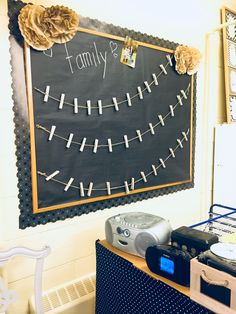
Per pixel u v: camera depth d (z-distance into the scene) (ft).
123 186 5.27
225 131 6.73
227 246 2.93
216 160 6.93
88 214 4.91
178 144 6.16
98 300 4.37
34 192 4.22
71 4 4.42
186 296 2.92
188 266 3.01
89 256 5.02
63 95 4.38
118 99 5.04
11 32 3.85
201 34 6.61
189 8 6.26
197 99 6.63
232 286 2.48
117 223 4.02
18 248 3.45
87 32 4.54
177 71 5.88
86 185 4.78
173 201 6.30
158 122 5.72
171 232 3.65
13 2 3.83
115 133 5.06
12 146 4.01
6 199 4.04
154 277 3.29
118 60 4.97
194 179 6.75
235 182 6.57
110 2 4.87
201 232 3.48
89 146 4.75
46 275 4.58
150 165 5.67
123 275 3.78
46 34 3.93
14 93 3.95
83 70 4.55
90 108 4.69
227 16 7.18
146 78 5.41
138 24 5.31
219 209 6.82
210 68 6.85
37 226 4.36
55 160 4.40
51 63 4.21
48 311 4.38
